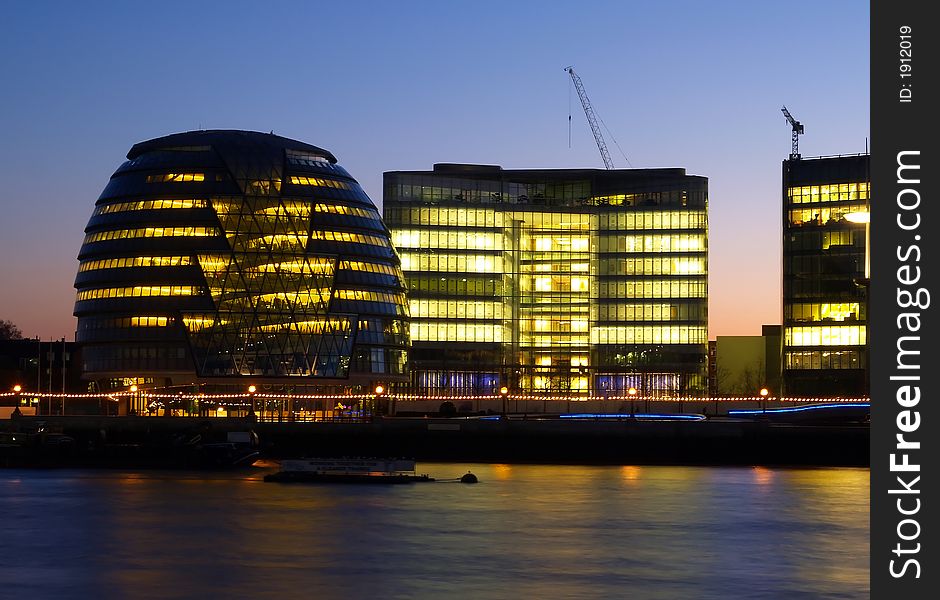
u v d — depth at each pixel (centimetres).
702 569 6506
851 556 6988
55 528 7931
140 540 7400
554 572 6372
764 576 6309
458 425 15088
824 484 11425
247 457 13775
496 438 15038
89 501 9519
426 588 5906
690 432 14712
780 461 14512
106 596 5694
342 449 15212
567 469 13475
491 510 8988
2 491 10350
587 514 8794
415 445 15138
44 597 5672
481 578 6184
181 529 7888
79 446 13988
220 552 6944
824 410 18350
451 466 13988
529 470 13250
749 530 8031
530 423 15000
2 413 19538
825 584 6091
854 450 14412
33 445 13788
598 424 14862
